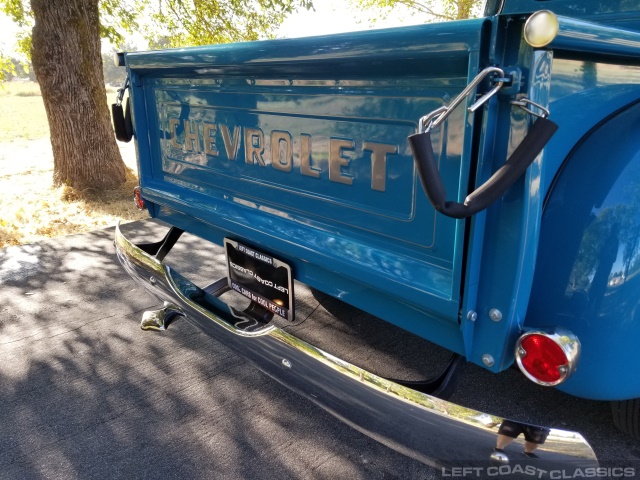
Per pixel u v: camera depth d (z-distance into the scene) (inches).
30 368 113.0
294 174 78.6
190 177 104.3
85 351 120.0
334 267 71.2
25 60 354.9
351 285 74.1
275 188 83.3
